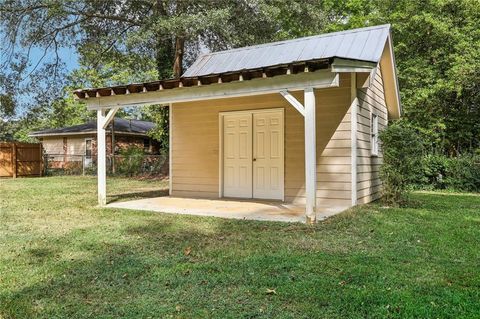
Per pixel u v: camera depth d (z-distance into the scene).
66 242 4.53
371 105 8.68
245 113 8.61
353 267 3.46
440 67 14.80
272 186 8.31
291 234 4.85
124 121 25.97
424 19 14.46
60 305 2.71
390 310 2.56
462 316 2.46
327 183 7.52
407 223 5.55
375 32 8.18
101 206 7.50
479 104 14.36
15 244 4.46
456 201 8.58
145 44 13.97
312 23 15.30
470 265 3.56
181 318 2.47
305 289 2.93
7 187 11.65
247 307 2.63
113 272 3.39
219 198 8.78
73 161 21.00
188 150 9.41
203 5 12.62
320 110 7.59
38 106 16.36
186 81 6.30
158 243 4.44
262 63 8.67
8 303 2.74
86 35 15.10
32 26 14.48
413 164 7.58
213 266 3.52
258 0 13.10
